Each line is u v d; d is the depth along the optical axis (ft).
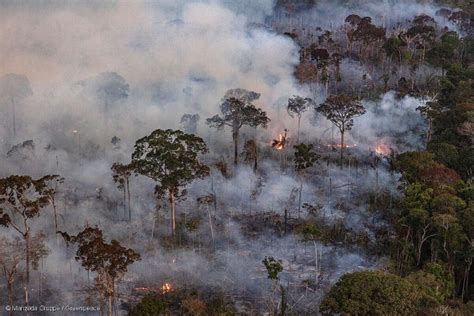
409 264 205.26
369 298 154.71
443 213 197.47
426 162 243.19
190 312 189.06
